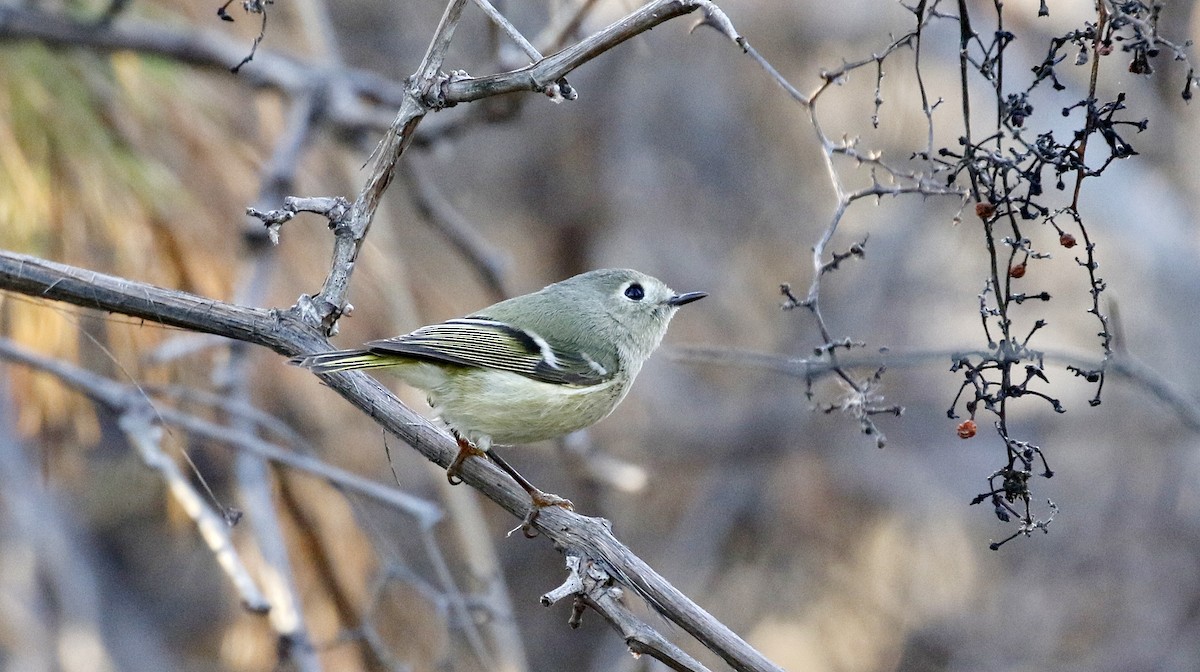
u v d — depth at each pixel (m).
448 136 9.41
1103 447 12.90
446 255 10.50
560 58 5.09
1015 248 4.96
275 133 9.40
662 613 5.43
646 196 13.27
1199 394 12.26
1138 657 12.02
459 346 6.84
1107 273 12.81
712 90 13.30
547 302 7.55
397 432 5.97
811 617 12.20
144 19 8.45
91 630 12.69
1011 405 13.17
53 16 7.79
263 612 6.45
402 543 11.74
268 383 8.65
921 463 12.88
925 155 5.13
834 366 5.62
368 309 8.51
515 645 8.35
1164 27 10.62
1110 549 12.54
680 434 13.08
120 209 7.61
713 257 13.26
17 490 12.26
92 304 5.47
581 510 10.09
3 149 7.38
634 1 8.34
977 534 12.62
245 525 7.96
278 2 10.18
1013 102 4.95
